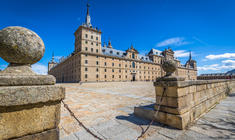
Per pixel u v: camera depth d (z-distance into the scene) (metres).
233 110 5.36
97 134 3.24
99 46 51.44
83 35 47.25
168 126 3.67
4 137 1.28
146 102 7.71
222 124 3.74
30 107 1.43
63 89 1.71
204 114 4.79
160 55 81.94
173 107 3.71
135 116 4.76
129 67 61.66
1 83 1.31
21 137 1.37
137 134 3.21
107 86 23.73
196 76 106.00
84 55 46.41
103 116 4.82
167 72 4.28
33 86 1.43
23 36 1.57
